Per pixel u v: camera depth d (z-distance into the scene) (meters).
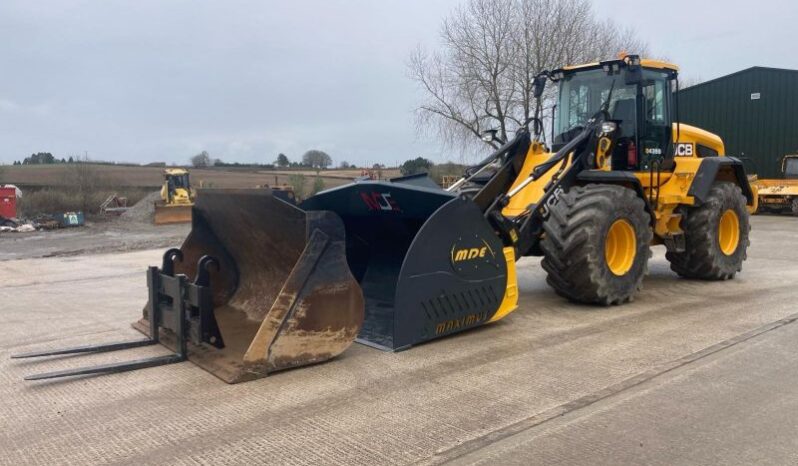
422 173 6.11
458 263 5.29
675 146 8.11
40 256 14.27
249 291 5.50
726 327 5.69
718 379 4.30
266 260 5.24
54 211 28.47
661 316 6.16
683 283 8.12
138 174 46.50
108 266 11.27
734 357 4.79
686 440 3.36
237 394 4.09
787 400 3.91
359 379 4.35
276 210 4.65
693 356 4.82
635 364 4.64
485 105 23.92
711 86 26.48
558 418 3.67
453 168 27.33
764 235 14.90
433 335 5.19
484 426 3.56
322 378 4.38
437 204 5.34
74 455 3.25
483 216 5.44
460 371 4.51
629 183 6.83
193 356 4.79
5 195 23.81
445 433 3.47
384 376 4.41
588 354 4.90
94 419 3.72
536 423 3.60
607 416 3.69
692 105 27.12
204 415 3.75
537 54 23.03
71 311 6.95
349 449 3.28
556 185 6.46
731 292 7.43
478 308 5.46
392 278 5.96
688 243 8.06
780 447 3.27
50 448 3.34
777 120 24.64
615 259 6.69
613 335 5.46
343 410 3.81
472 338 5.38
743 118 25.62
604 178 6.62
